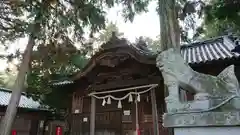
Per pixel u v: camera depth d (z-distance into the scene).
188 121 3.27
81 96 10.19
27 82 11.20
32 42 8.65
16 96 8.04
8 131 7.56
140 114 8.73
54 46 8.83
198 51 10.07
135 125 8.70
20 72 8.32
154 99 7.89
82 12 8.48
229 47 9.19
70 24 8.64
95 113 9.73
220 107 3.18
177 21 5.44
